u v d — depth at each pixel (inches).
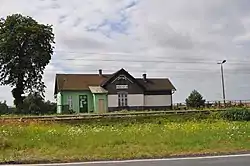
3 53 2166.6
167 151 516.1
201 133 741.3
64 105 2137.1
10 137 681.0
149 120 1406.3
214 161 433.7
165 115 1460.4
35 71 2203.5
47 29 2292.1
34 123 1106.7
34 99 2071.9
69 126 1153.4
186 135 705.6
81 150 534.0
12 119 1256.8
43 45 2274.9
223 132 751.1
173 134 729.6
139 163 430.3
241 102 2348.7
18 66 2161.7
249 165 404.2
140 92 2468.0
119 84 2433.6
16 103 2192.4
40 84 2225.6
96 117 1373.0
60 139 654.5
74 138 666.2
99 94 2384.4
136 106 2447.1
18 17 2263.8
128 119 1400.1
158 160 449.1
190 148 542.9
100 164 427.8
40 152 521.7
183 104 2586.1
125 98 2436.0
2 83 2181.3
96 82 2496.3
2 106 2068.2
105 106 2386.8
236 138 649.0
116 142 615.2
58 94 2484.0
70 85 2425.0
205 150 524.1
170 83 2603.3
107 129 965.2
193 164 417.1
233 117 1455.5
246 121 1384.1
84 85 2449.6
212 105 2341.3
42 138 671.1
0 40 2182.6
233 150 520.1
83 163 436.8
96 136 700.7
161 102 2536.9
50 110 2116.1
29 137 691.4
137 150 525.7
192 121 1378.0
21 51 2214.6
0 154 505.0
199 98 2391.7
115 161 447.8
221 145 566.9
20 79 2187.5
